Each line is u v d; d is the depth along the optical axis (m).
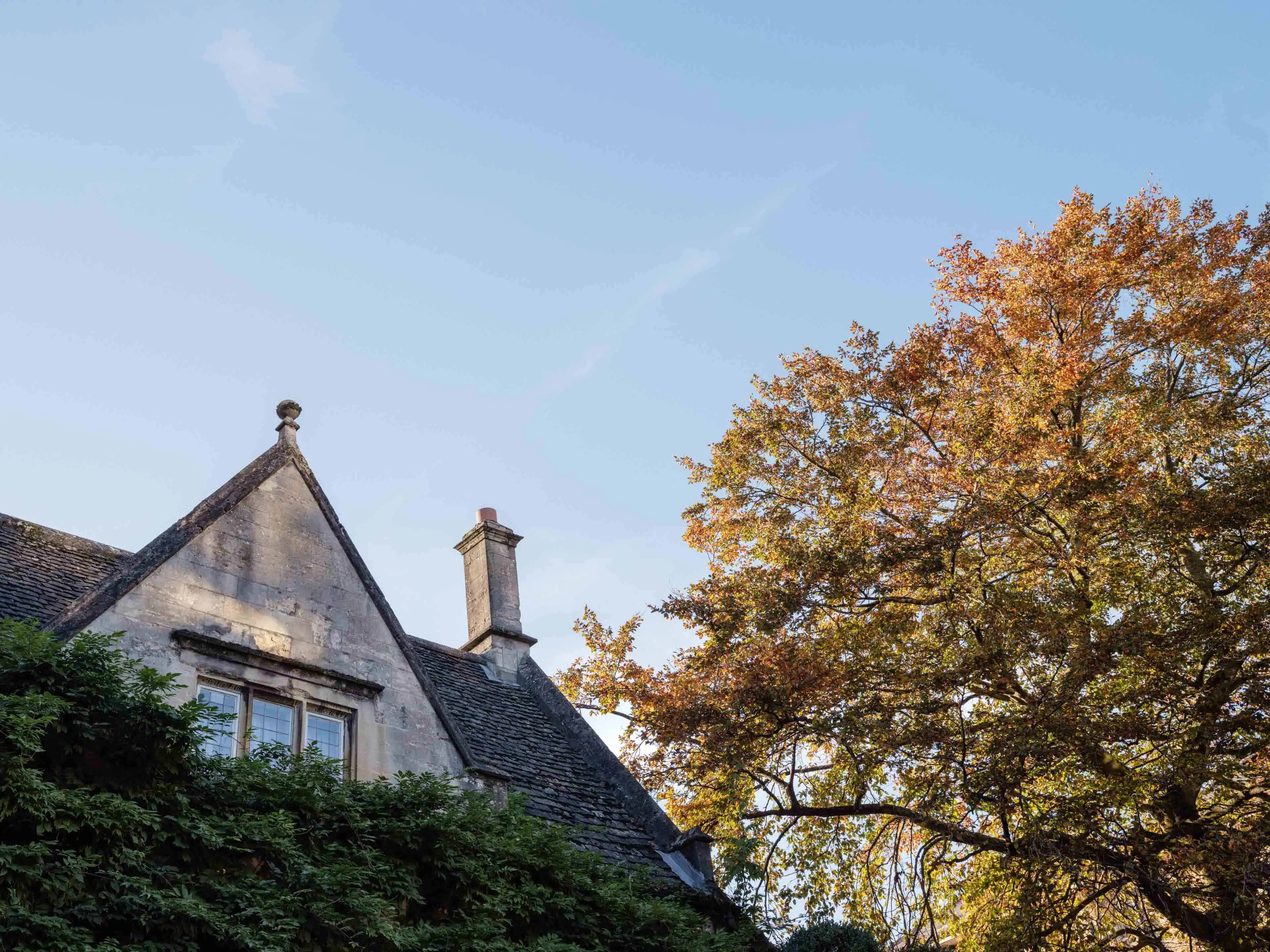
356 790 10.18
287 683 10.91
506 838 10.73
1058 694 17.59
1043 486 18.89
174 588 10.59
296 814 9.58
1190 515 17.81
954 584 18.62
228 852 8.93
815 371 22.50
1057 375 19.77
